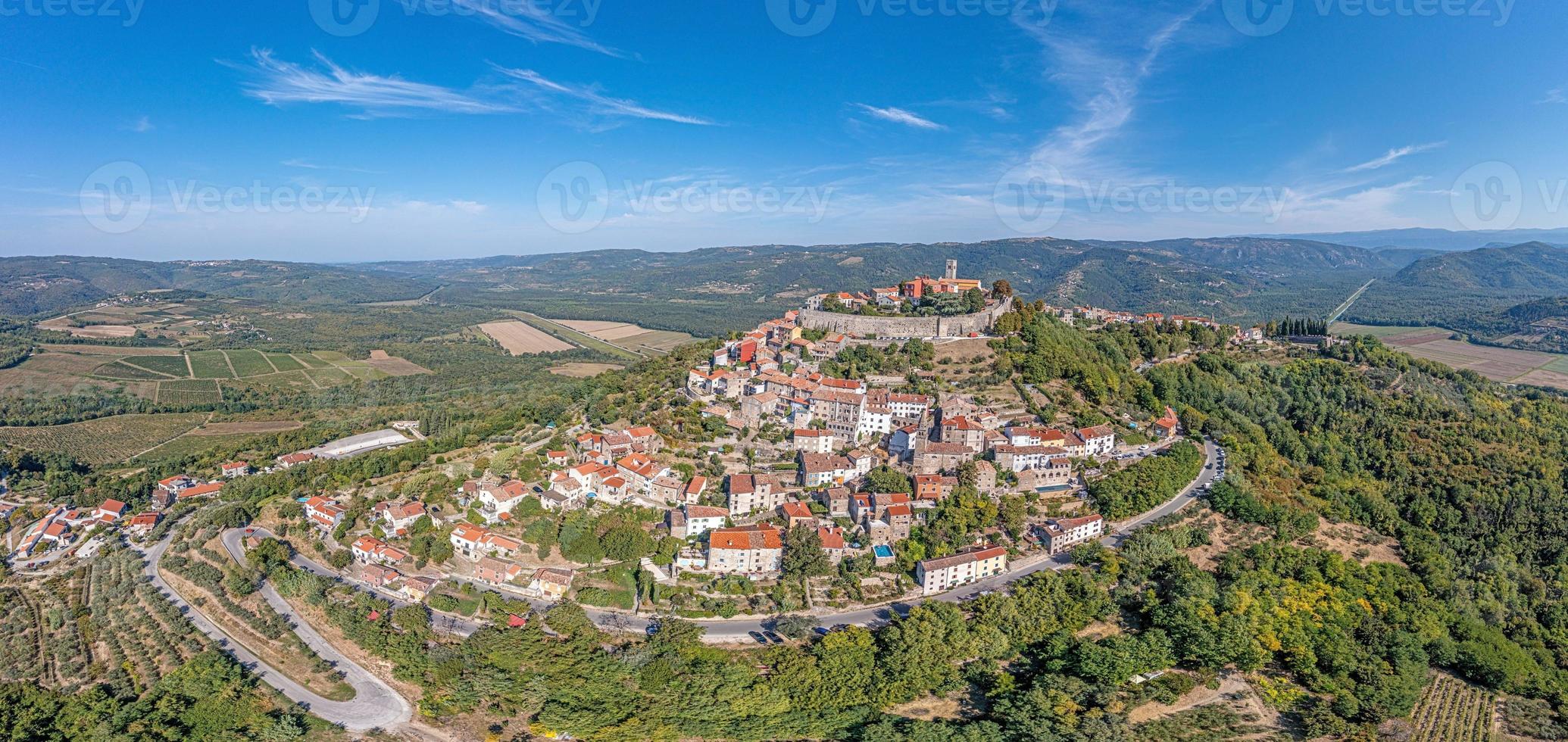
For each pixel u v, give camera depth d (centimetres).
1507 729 15862
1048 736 14075
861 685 15925
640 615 18850
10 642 19175
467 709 15825
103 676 17812
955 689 16125
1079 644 16812
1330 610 18362
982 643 17175
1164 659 16375
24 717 15775
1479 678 17362
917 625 17225
